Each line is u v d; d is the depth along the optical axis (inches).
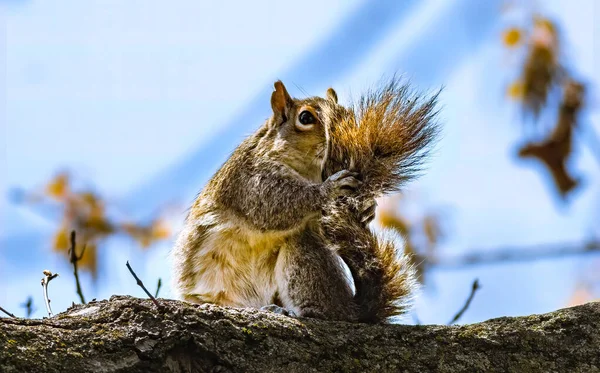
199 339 296.4
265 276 433.1
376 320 409.4
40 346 275.1
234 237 440.8
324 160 448.5
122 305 298.5
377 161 429.1
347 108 454.9
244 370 298.0
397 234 418.3
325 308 408.8
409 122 433.1
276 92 466.0
